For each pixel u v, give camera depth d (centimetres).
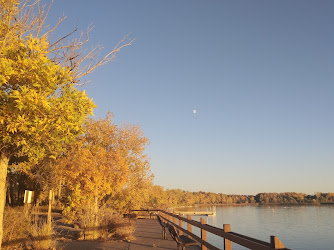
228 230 604
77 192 1720
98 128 3103
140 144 3397
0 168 740
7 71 566
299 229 9488
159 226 2097
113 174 2162
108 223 1432
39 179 1981
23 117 596
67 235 1412
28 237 1039
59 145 790
